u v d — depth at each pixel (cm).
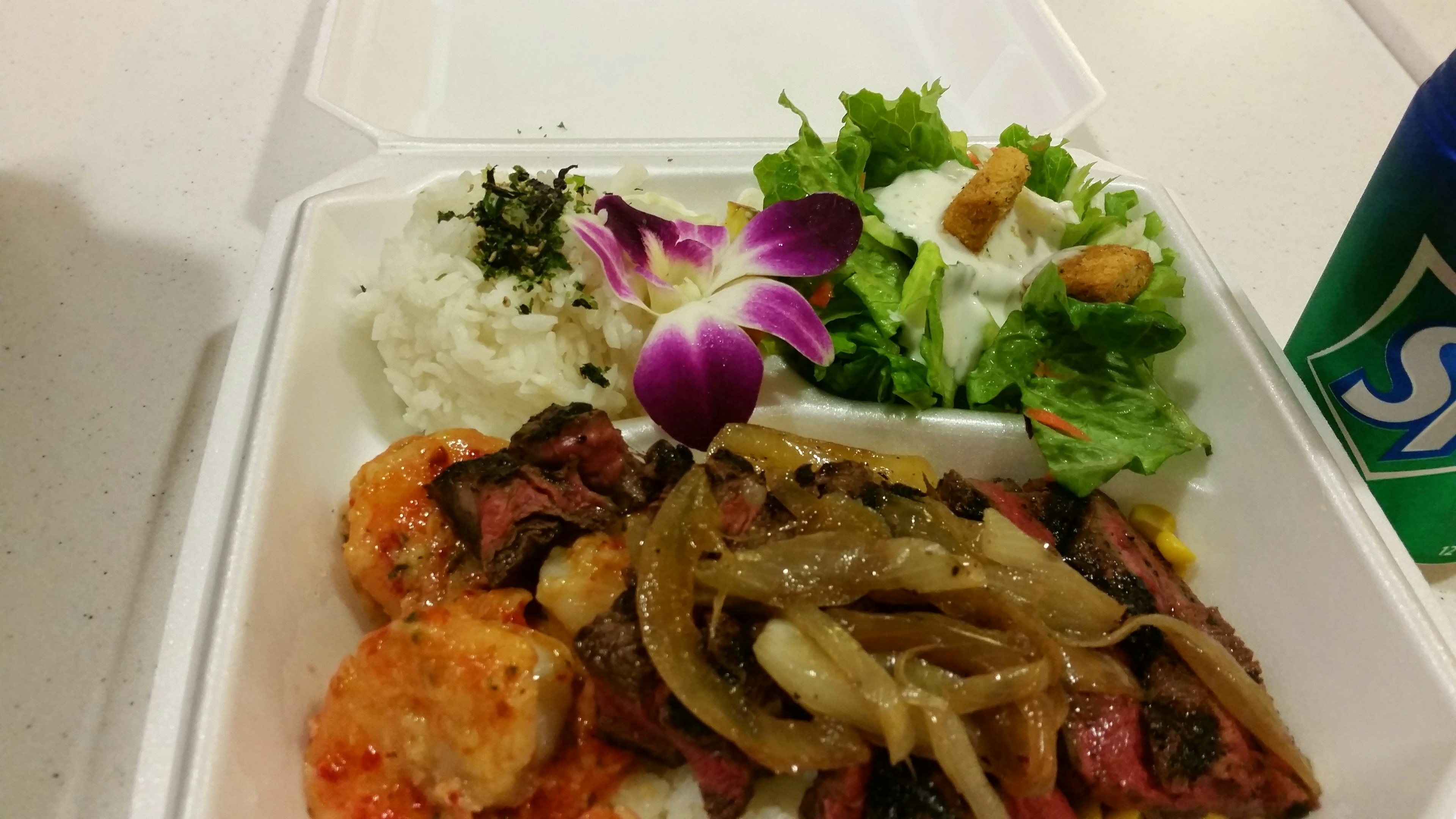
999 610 13
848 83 27
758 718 13
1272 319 21
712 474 15
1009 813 13
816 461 16
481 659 13
